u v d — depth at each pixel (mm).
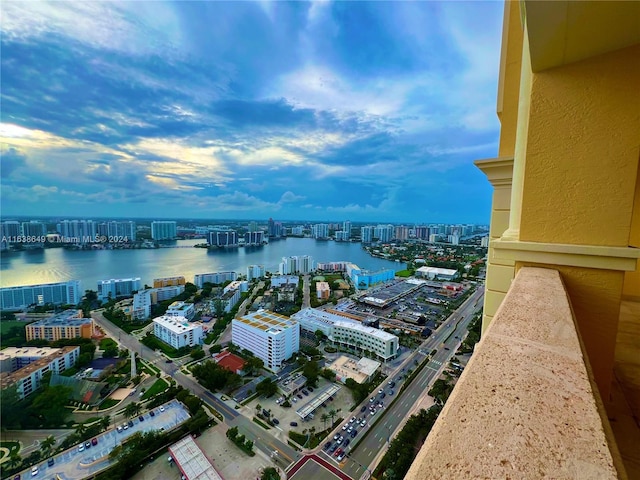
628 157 1938
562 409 789
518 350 1089
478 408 825
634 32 1723
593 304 2049
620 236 1992
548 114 2168
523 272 2115
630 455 1620
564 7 1599
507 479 592
